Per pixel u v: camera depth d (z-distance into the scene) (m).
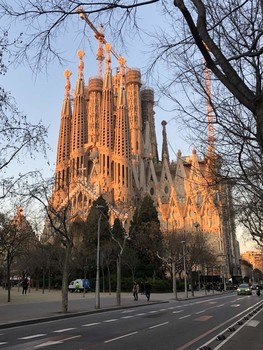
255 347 12.48
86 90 165.00
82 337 14.86
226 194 21.94
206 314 25.92
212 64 5.84
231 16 7.84
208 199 22.62
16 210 40.69
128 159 145.50
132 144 165.12
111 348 12.17
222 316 24.39
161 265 76.44
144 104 183.12
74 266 71.06
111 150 147.88
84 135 154.38
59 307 30.59
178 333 16.14
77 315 25.20
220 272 120.06
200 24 5.73
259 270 185.38
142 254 75.88
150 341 13.80
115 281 73.06
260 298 50.94
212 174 13.50
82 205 109.06
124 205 102.75
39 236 64.75
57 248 64.75
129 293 67.38
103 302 38.84
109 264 72.44
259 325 19.16
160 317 23.81
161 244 73.44
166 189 152.12
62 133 159.88
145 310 30.03
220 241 122.56
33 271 77.50
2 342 13.58
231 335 15.50
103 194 113.56
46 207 27.16
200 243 78.44
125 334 15.80
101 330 17.23
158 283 71.00
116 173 142.62
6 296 50.19
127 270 76.56
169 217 136.25
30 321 20.50
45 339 14.31
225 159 13.02
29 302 37.53
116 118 151.25
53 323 20.64
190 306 34.97
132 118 169.62
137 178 154.25
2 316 22.75
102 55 161.50
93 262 73.62
